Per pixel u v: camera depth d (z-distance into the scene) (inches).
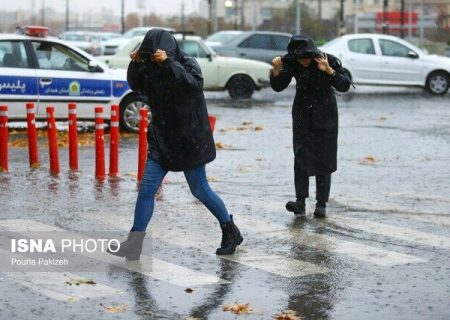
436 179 754.2
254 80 1558.8
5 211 594.6
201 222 570.6
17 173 745.0
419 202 649.0
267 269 464.8
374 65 1686.8
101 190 673.6
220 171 783.1
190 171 480.4
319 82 569.6
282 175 767.1
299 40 561.3
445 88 1690.5
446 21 4503.0
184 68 456.1
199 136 471.8
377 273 459.8
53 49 1018.1
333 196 666.8
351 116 1300.4
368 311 397.4
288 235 540.1
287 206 590.6
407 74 1691.7
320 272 460.1
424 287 435.2
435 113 1353.3
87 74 1024.9
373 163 844.0
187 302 407.2
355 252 502.0
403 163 846.5
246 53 1855.3
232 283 438.9
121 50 1457.9
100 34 2940.5
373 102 1535.4
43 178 722.2
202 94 472.4
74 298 409.7
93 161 826.2
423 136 1066.7
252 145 971.3
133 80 470.9
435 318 388.5
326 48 1704.0
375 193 682.8
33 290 421.1
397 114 1332.4
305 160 581.9
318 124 574.6
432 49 3663.9
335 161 585.0
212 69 1535.4
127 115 1045.8
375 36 1704.0
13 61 995.9
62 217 579.2
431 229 562.9
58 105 1011.9
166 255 490.0
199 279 444.8
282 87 577.0
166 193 663.8
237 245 499.2
